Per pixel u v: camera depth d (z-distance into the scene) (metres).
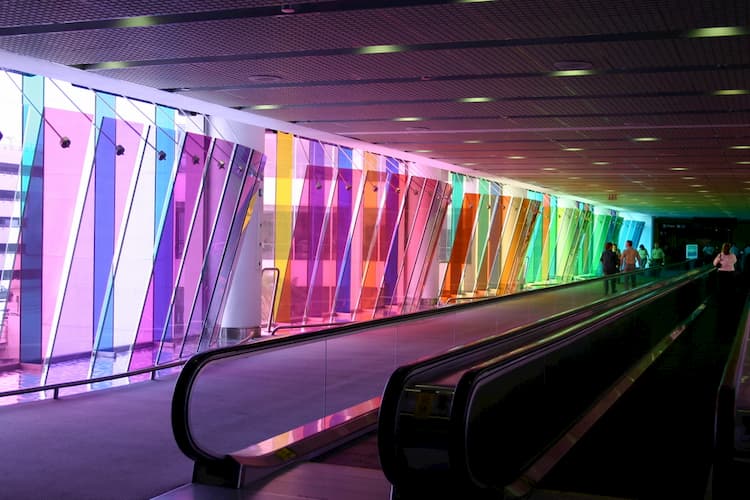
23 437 7.23
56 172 10.92
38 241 10.32
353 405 8.76
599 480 6.46
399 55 7.78
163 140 12.37
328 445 7.25
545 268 34.12
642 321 13.38
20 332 10.20
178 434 5.70
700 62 7.91
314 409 8.09
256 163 13.80
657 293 14.18
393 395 5.35
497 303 12.48
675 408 9.35
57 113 10.97
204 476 5.87
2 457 6.54
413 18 6.41
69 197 11.08
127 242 12.17
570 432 7.95
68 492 5.64
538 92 9.67
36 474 6.07
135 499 5.51
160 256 12.40
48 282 10.80
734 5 5.85
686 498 6.02
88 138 11.29
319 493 5.68
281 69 8.50
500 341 7.28
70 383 9.23
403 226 21.31
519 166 19.09
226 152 13.27
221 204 13.39
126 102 11.93
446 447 5.63
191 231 12.78
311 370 7.98
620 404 9.60
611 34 6.97
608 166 18.66
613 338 10.88
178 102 10.55
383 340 9.25
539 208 30.98
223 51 7.67
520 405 6.69
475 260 27.81
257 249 15.09
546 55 7.71
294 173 17.61
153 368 10.48
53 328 10.88
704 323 19.44
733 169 18.64
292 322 17.58
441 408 5.58
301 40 7.18
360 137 14.12
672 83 8.99
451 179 25.42
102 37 7.14
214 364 6.50
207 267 13.43
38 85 10.18
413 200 21.70
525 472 6.41
